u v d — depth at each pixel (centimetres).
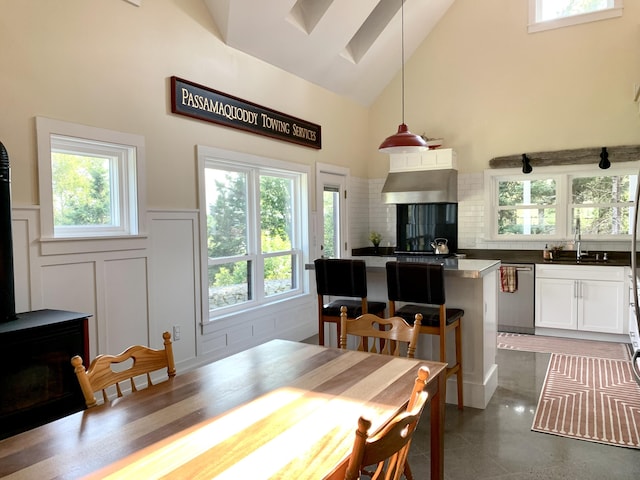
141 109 334
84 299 297
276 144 474
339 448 122
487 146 594
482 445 266
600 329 491
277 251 493
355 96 621
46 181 276
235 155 418
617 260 511
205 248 390
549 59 557
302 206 525
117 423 139
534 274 521
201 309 387
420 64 630
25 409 224
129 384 330
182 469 112
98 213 319
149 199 341
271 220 487
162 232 352
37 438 130
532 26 562
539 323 521
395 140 370
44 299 276
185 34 368
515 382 368
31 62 269
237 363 196
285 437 128
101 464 115
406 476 210
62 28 285
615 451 257
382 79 634
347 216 613
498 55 584
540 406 320
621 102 524
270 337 470
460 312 316
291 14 443
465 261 370
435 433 189
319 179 549
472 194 604
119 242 318
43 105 275
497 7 581
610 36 527
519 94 574
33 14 270
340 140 596
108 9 312
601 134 535
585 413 305
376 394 160
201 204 385
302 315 521
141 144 334
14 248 262
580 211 559
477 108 598
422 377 146
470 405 322
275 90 471
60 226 297
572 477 233
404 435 119
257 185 458
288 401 154
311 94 533
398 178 610
